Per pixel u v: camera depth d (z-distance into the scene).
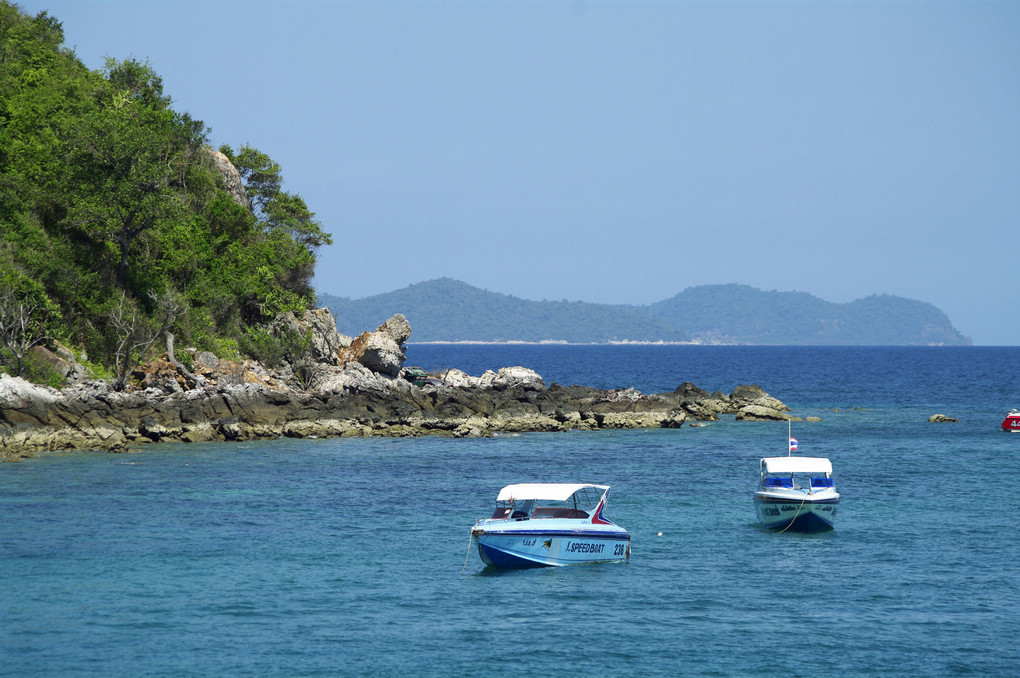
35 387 63.28
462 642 27.94
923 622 29.97
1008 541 41.06
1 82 85.62
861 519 45.94
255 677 25.12
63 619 29.23
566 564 36.53
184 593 32.09
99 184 75.94
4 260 69.06
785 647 27.72
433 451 67.50
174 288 82.25
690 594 33.09
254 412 73.31
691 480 57.06
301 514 44.88
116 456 60.03
